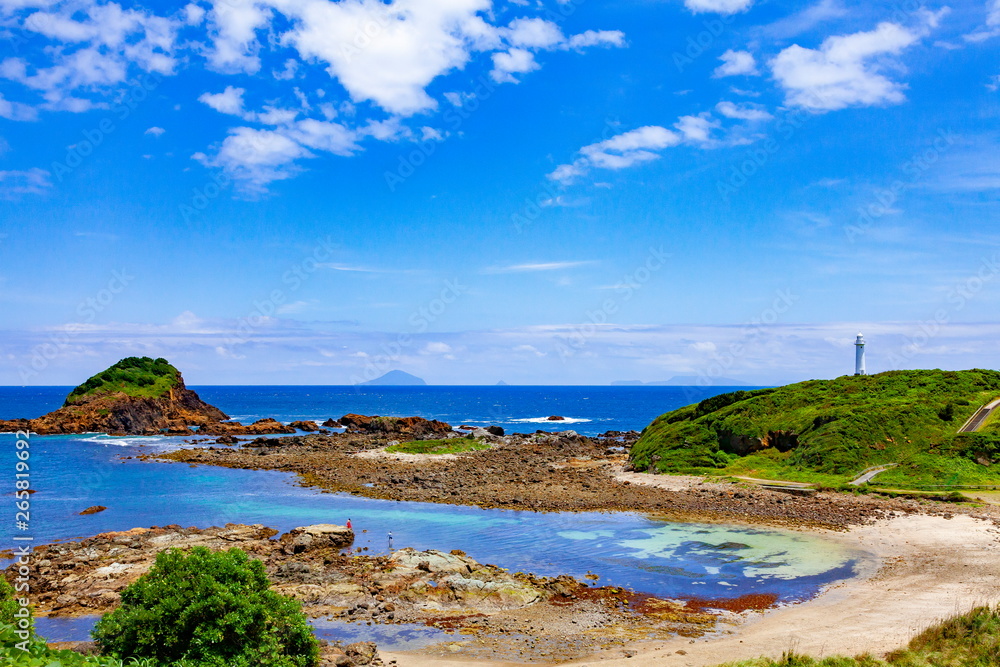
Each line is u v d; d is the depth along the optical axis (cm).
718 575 3441
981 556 3684
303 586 3170
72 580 3238
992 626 2356
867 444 6300
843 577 3375
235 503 5503
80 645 2267
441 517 4947
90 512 5081
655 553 3888
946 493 5247
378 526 4628
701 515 4988
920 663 2094
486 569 3412
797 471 6259
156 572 1941
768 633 2566
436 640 2561
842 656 2200
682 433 7325
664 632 2639
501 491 6038
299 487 6322
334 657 2250
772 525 4628
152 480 6781
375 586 3170
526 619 2798
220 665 1722
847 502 5250
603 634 2620
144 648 1755
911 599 2953
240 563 2008
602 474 7131
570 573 3491
